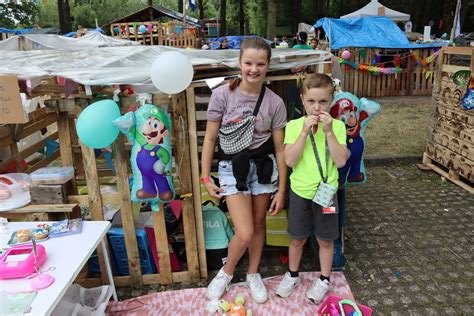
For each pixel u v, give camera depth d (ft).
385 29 35.40
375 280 9.26
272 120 7.57
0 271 6.32
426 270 9.59
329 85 6.98
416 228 11.60
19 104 7.68
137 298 8.54
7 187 8.62
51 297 5.94
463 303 8.44
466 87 13.64
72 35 54.24
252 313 8.10
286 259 9.93
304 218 7.86
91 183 8.45
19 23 104.37
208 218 9.76
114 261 9.34
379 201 13.52
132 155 7.94
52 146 13.38
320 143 7.54
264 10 121.90
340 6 113.39
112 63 9.33
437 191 14.23
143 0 177.58
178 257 9.73
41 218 8.54
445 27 56.85
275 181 7.88
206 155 7.79
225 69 9.32
